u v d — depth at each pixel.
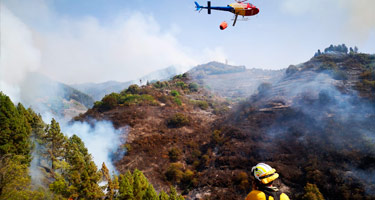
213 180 46.91
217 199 41.28
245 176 44.12
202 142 67.00
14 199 19.06
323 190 36.81
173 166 54.38
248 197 3.69
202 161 57.19
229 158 52.03
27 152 28.67
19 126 28.31
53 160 35.09
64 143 36.62
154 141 66.88
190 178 50.75
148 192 28.56
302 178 40.31
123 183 27.36
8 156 22.97
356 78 74.38
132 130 72.12
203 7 24.95
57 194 24.56
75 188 25.58
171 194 29.30
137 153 61.94
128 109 86.31
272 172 3.64
